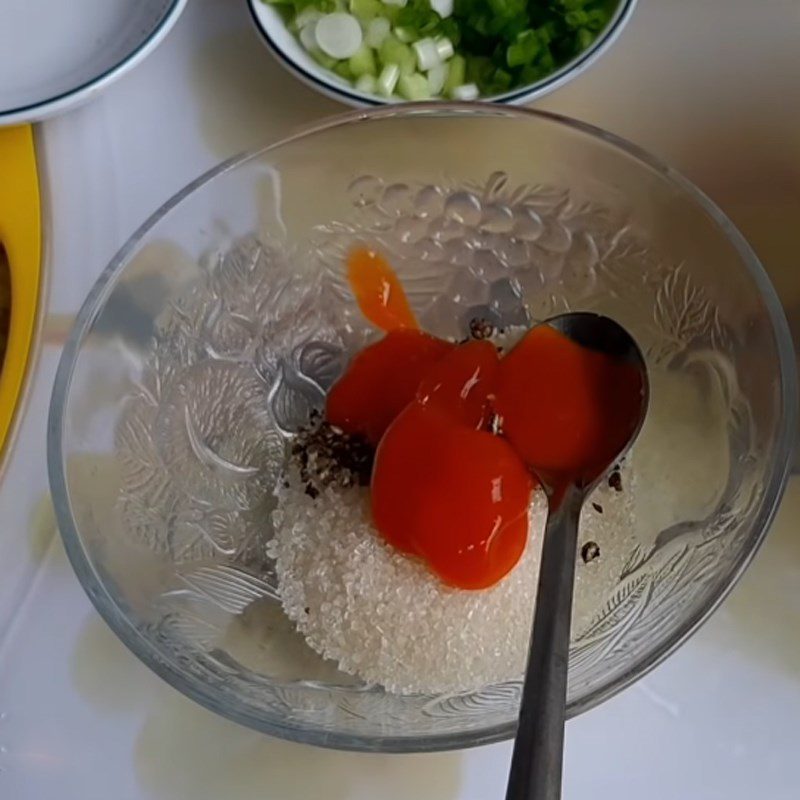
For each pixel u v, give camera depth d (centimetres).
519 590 29
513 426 30
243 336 35
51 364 35
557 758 23
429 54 37
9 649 32
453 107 32
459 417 30
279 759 30
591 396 30
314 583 30
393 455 29
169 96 39
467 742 26
